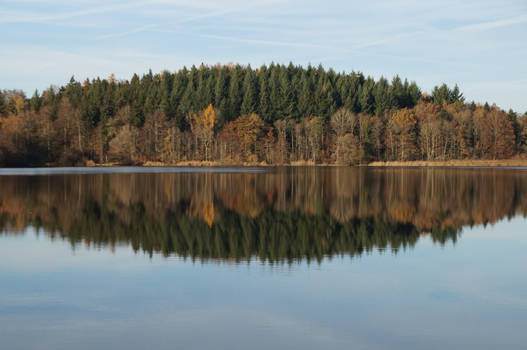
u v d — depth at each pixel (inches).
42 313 561.0
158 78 7726.4
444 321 545.0
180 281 689.0
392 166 4923.7
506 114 5423.2
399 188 2192.4
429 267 780.0
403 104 6638.8
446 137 5196.9
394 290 653.3
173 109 5910.4
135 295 625.3
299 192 1987.0
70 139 5059.1
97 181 2507.4
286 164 5329.7
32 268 755.4
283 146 5339.6
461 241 997.2
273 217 1306.6
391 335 506.6
